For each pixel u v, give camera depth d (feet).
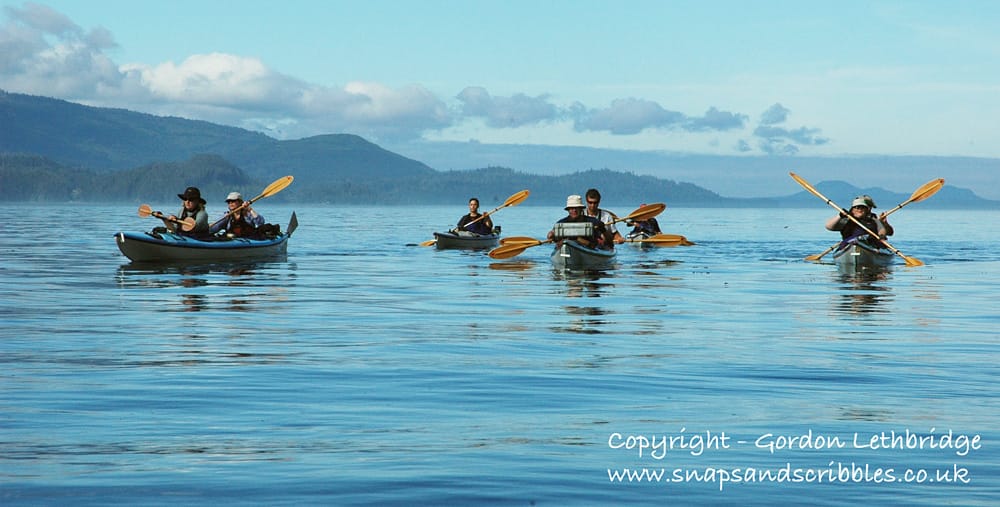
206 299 50.47
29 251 95.86
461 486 17.24
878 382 27.68
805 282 63.26
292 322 41.29
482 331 38.63
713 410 23.77
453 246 105.09
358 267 75.61
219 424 21.95
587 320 42.34
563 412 23.52
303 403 24.36
